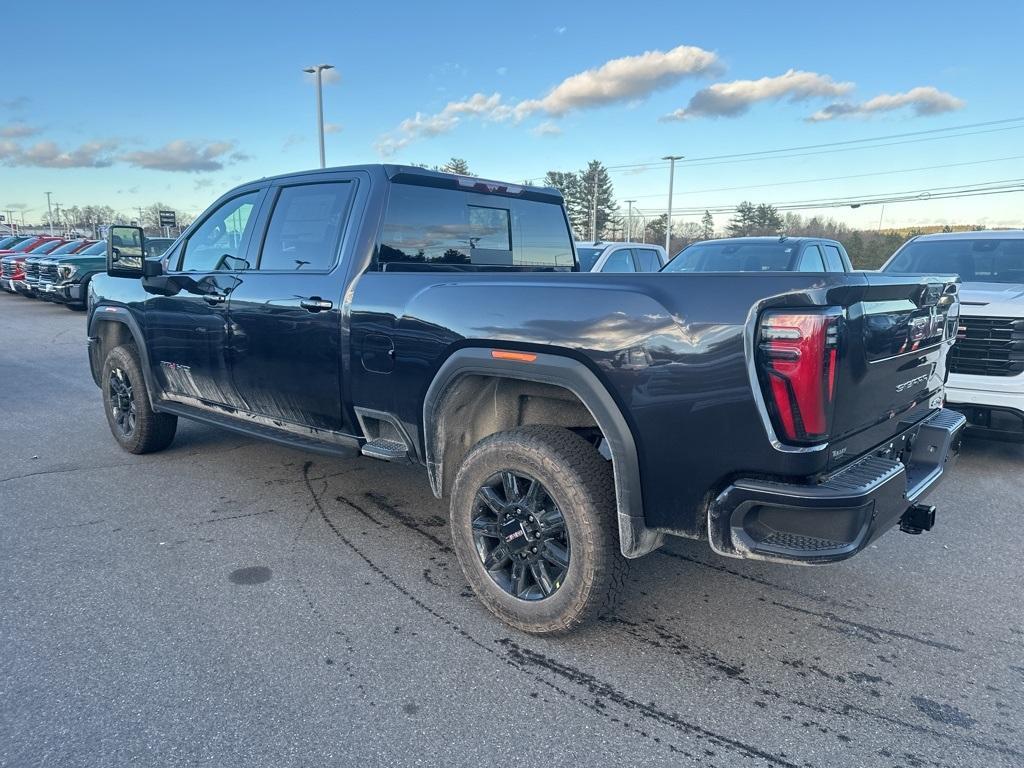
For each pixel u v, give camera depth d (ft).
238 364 14.66
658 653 10.02
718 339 8.29
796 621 10.94
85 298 60.13
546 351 9.65
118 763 7.65
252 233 14.73
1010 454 19.88
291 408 13.92
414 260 13.35
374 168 12.82
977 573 12.58
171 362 16.61
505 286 10.25
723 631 10.64
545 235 16.57
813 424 8.00
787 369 7.94
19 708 8.54
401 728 8.33
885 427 9.95
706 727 8.44
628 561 9.84
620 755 7.95
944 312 11.59
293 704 8.73
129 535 13.75
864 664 9.82
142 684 9.05
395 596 11.51
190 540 13.56
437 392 10.90
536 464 9.74
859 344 8.59
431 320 10.94
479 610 11.12
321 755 7.86
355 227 12.69
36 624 10.44
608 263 37.52
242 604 11.15
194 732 8.18
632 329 8.89
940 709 8.82
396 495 16.19
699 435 8.55
